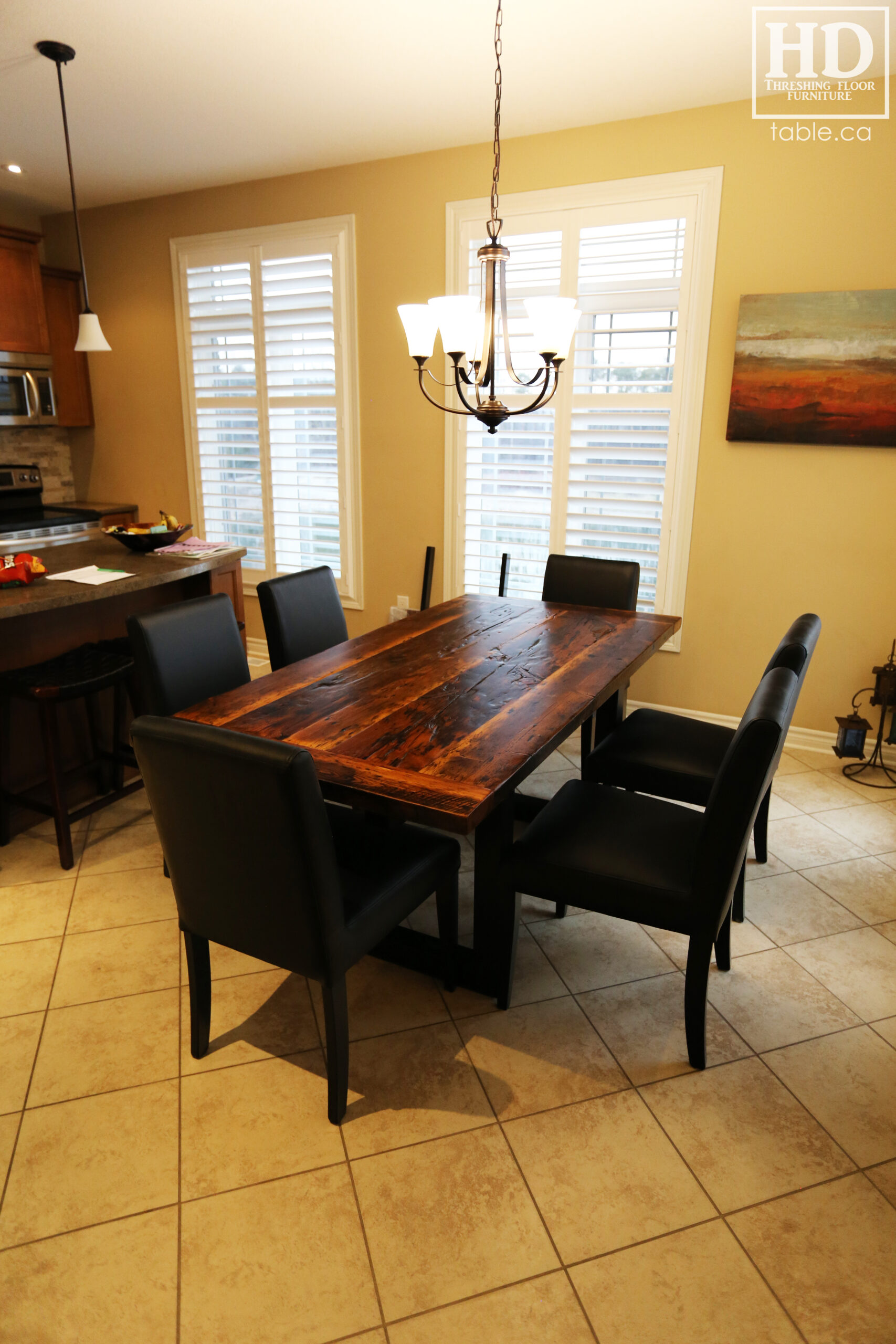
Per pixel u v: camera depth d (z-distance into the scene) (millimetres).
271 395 4383
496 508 3957
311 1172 1523
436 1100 1694
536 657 2385
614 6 2412
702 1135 1614
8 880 2508
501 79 2932
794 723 3598
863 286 3078
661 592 3693
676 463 3521
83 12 2455
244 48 2699
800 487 3332
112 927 2277
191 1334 1250
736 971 2123
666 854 1760
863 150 2969
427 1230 1417
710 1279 1334
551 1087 1731
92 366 4961
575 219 3475
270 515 4586
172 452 4855
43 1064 1780
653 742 2447
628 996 2025
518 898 1888
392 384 4059
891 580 3275
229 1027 1903
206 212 4316
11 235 4363
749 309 3182
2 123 3357
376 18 2500
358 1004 1986
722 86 2984
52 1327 1258
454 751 1670
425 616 2932
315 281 4133
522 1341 1240
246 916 1508
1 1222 1424
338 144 3600
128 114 3260
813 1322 1271
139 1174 1517
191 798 1404
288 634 2752
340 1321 1270
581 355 3584
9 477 4723
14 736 2752
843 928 2309
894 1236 1409
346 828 1870
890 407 3066
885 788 3191
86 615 2926
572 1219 1438
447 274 3799
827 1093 1725
